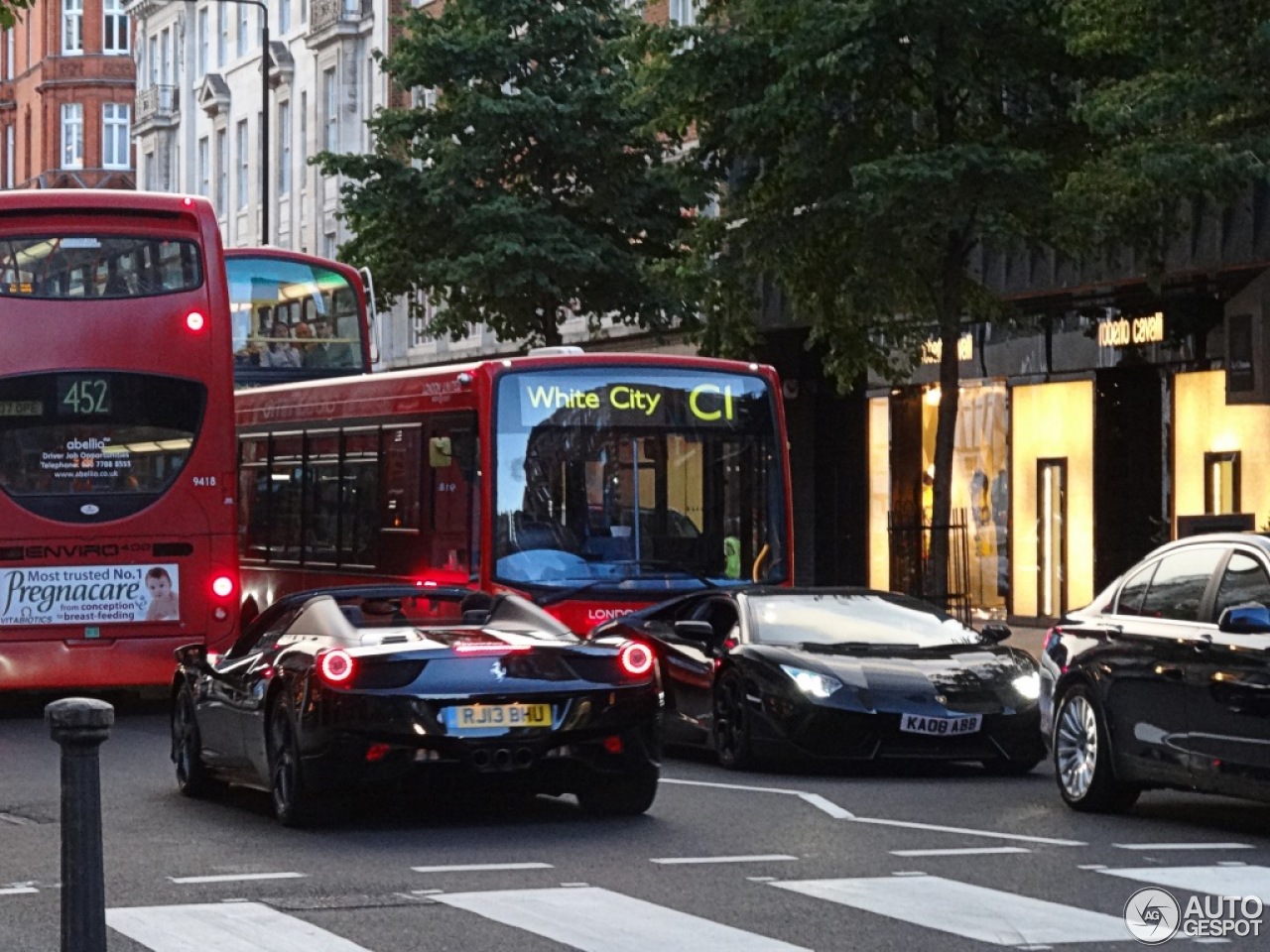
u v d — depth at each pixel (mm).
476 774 14523
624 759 14992
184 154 81875
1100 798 15492
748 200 29562
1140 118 23141
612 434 23969
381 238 40469
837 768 19344
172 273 24562
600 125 40219
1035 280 33125
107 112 99125
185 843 14141
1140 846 13656
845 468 42750
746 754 18781
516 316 40000
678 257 39875
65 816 7879
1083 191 25266
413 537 25094
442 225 40344
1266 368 26094
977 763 20031
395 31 64625
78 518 24047
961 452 39312
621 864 12898
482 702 14570
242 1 52750
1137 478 35406
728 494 24281
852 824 14922
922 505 40750
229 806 16406
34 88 101375
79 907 7848
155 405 24359
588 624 23438
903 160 26312
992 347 38312
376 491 26203
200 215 24734
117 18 99562
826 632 19656
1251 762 13977
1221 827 14789
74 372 24125
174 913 11016
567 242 38906
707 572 24000
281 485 29453
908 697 18203
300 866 12953
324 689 14461
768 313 39625
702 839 14109
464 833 14531
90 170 98875
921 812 15695
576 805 16172
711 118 29078
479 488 23688
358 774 14430
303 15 71438
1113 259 28766
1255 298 26219
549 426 23828
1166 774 14797
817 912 10992
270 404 30016
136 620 24219
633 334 48156
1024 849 13508
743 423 24422
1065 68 27797
